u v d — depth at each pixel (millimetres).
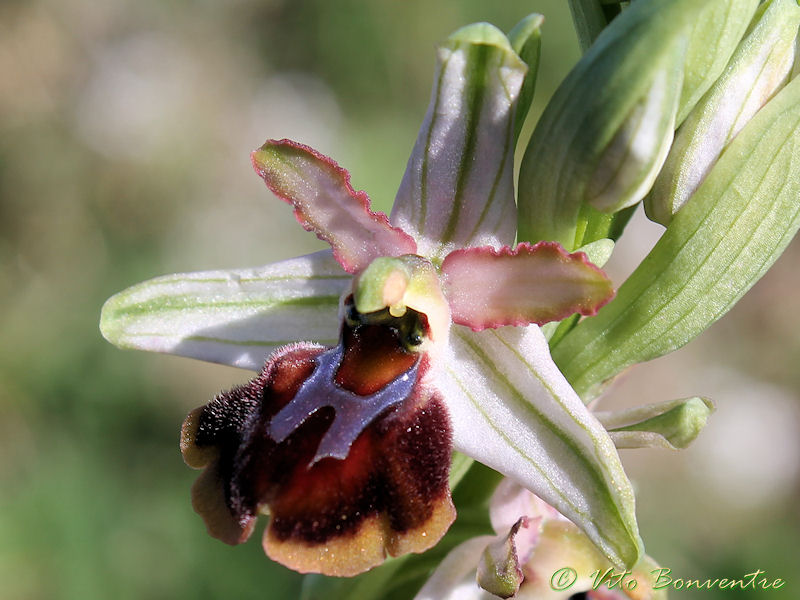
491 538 65
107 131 202
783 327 196
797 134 60
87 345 166
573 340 63
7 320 172
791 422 183
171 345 62
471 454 59
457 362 60
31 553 140
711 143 60
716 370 189
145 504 147
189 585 139
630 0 60
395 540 56
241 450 58
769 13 59
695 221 61
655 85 55
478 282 59
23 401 158
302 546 56
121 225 195
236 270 63
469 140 60
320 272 63
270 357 61
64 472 148
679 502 168
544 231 60
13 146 198
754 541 167
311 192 59
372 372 60
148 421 160
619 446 61
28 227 191
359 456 58
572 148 57
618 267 183
